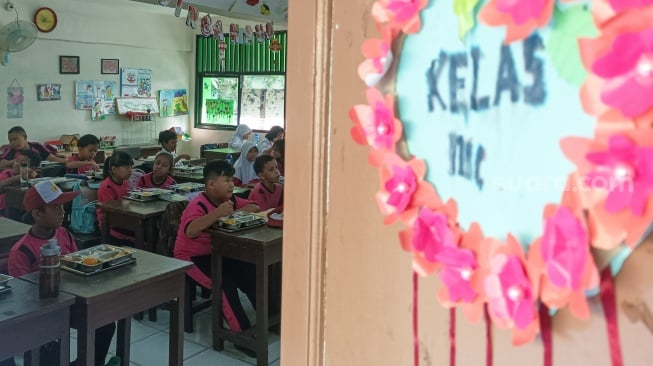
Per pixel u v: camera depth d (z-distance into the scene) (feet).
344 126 2.27
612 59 1.47
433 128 1.94
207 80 28.17
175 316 7.30
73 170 17.28
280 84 25.34
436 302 2.01
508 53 1.73
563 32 1.60
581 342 1.64
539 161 1.68
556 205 1.64
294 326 2.56
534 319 1.71
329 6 2.30
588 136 1.56
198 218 9.45
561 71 1.61
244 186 15.74
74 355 8.93
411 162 2.01
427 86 1.95
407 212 2.04
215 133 28.02
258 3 13.75
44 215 7.41
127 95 26.04
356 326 2.30
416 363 2.10
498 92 1.76
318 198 2.39
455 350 1.97
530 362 1.76
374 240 2.20
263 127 26.17
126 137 26.32
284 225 2.57
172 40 27.50
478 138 1.82
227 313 9.41
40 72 22.74
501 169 1.77
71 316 6.11
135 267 7.04
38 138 22.94
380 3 2.09
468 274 1.86
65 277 6.56
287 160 2.52
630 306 1.54
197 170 17.71
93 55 24.53
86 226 12.52
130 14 25.53
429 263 1.98
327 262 2.39
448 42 1.88
